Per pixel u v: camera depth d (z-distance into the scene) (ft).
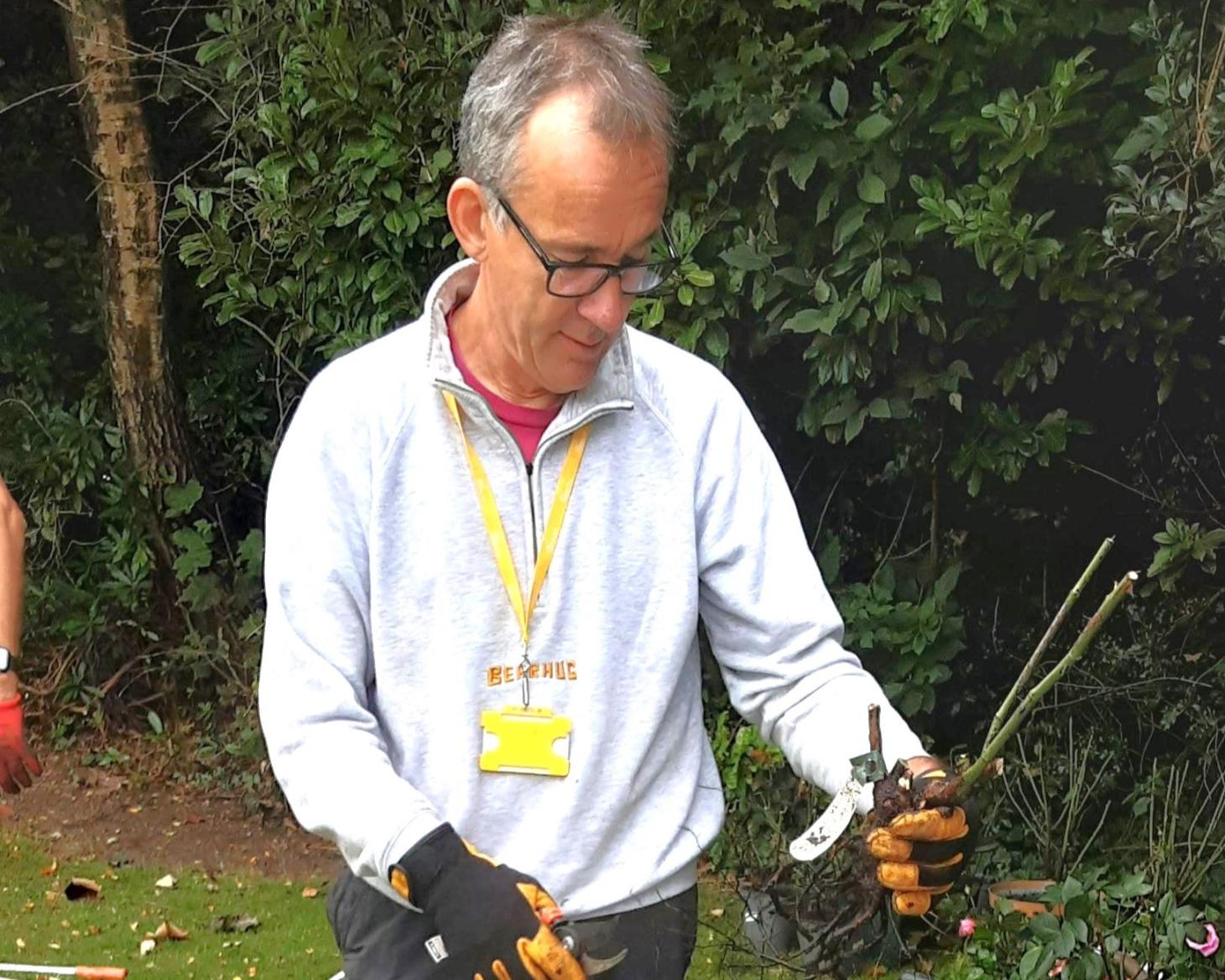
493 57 6.21
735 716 16.39
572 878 6.55
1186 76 12.80
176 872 18.01
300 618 6.35
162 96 21.49
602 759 6.55
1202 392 15.17
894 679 15.62
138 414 22.27
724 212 15.29
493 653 6.50
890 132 14.16
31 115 23.91
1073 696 16.15
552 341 6.16
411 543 6.49
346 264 18.56
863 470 16.80
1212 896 13.61
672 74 15.24
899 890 5.99
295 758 6.26
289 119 18.34
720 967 12.53
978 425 15.25
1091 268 13.91
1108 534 16.06
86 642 22.52
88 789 20.67
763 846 15.16
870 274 14.26
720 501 6.79
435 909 5.82
